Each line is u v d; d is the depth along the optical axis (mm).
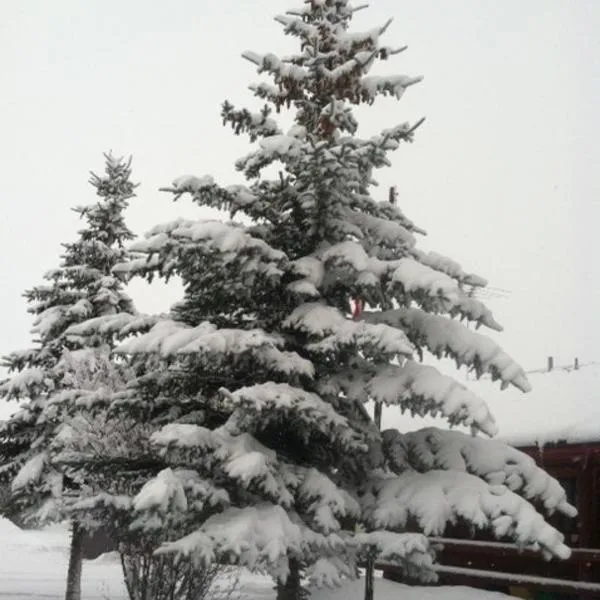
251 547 7809
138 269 10266
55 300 19750
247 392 8523
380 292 10336
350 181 10438
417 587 13484
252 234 10680
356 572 10477
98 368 15250
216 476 9133
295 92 11328
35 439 18312
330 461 10469
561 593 15375
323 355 10516
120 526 10430
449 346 10016
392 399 9359
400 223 11727
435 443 10211
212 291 10758
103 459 10820
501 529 8531
